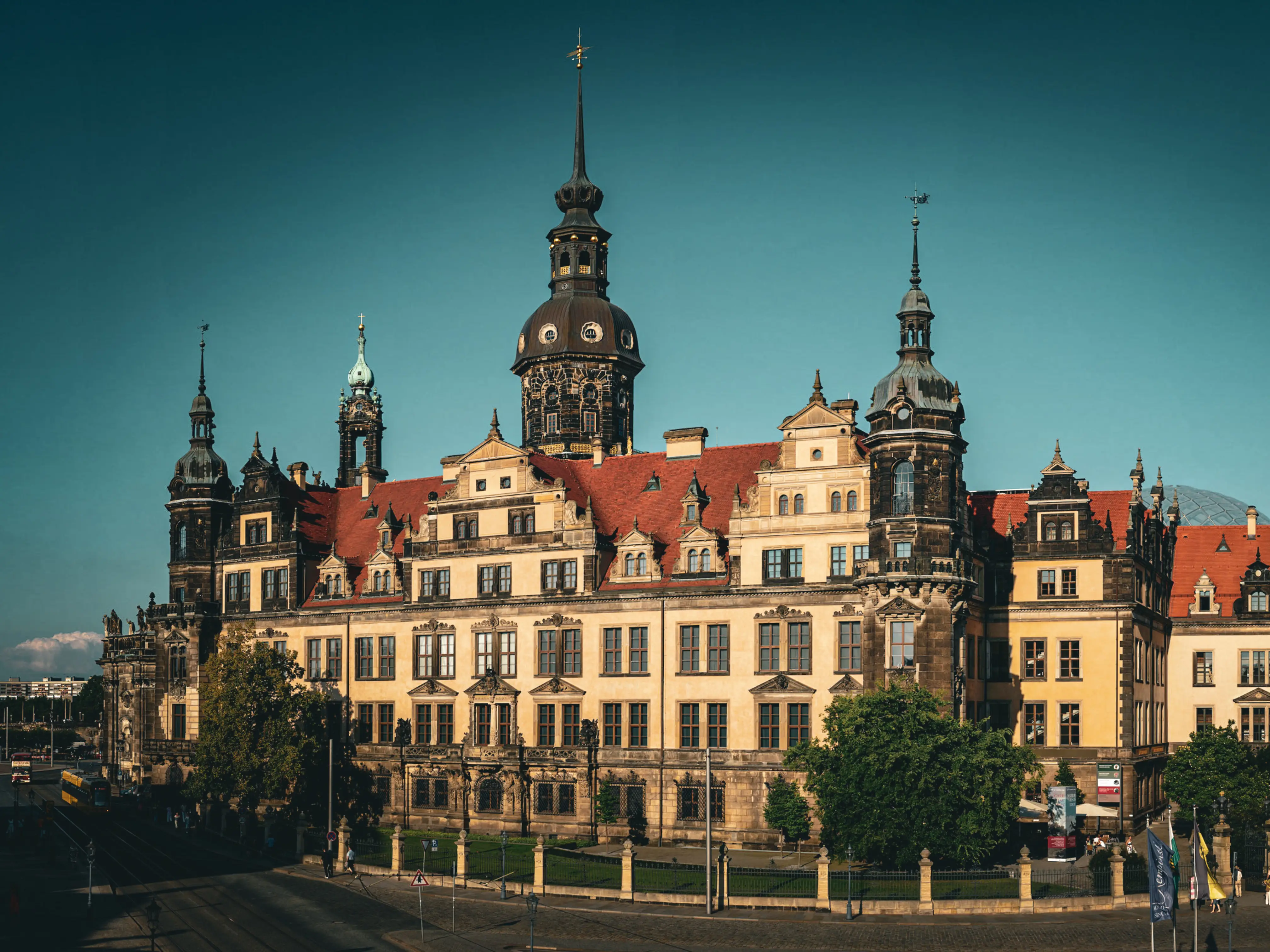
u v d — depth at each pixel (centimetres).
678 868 8525
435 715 11219
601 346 12712
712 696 9988
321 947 6800
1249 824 8556
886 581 9244
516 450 11038
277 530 12456
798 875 8031
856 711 8244
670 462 11138
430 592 11400
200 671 12744
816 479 9844
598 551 10569
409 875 8694
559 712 10550
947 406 9544
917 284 9806
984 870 8244
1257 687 11481
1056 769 10131
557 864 8769
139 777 15650
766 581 9900
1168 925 6806
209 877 8950
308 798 11231
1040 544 10456
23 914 7725
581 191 13012
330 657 11931
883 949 6462
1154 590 11144
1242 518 14712
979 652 10219
